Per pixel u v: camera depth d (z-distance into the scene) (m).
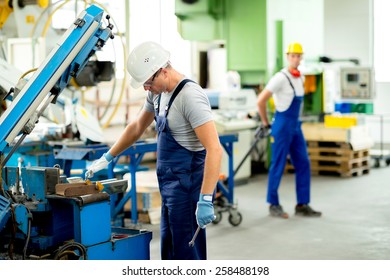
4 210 3.29
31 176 3.45
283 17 9.15
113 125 9.01
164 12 9.66
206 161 3.21
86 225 3.38
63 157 5.26
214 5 9.05
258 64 8.97
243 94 8.02
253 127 8.32
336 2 11.02
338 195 7.50
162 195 3.45
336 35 11.08
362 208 6.76
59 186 3.40
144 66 3.25
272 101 8.84
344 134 8.70
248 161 8.39
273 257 4.91
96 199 3.42
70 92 7.60
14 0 7.45
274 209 6.40
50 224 3.46
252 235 5.67
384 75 11.08
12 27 7.52
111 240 3.52
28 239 3.31
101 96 8.90
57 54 3.23
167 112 3.33
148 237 3.74
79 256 3.35
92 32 3.29
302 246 5.25
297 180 6.43
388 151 10.16
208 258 4.91
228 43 9.12
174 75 3.31
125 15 9.50
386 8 11.01
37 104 3.19
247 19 8.98
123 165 6.35
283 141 6.21
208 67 8.57
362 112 10.11
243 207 6.93
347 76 9.55
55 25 8.71
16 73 4.11
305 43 9.58
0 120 3.15
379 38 11.09
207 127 3.22
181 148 3.36
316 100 9.30
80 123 5.63
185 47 8.84
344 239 5.48
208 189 3.22
